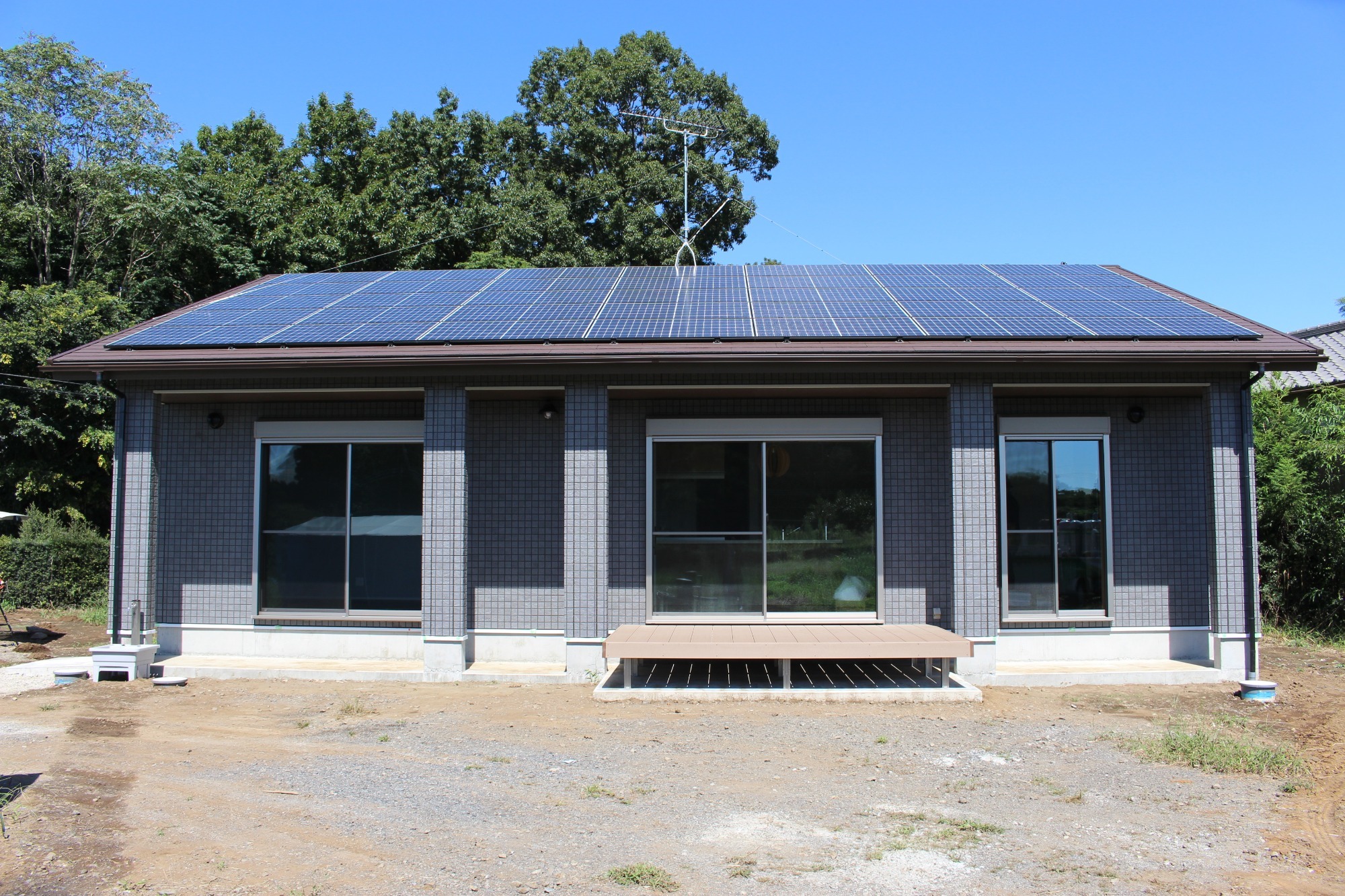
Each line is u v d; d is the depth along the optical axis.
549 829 5.72
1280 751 7.33
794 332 10.08
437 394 10.40
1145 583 10.73
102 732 8.17
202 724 8.46
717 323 10.55
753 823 5.83
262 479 11.18
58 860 5.21
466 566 10.43
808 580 10.73
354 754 7.45
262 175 30.59
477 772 6.95
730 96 33.31
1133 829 5.71
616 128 32.91
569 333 10.23
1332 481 13.52
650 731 8.18
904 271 13.95
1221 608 10.10
